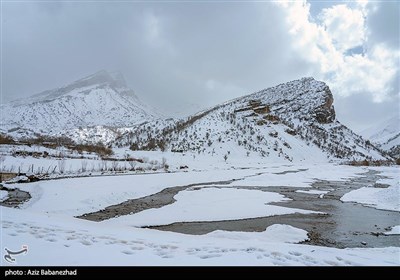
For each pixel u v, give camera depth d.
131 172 77.81
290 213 30.67
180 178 66.88
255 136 177.25
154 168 89.31
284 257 10.44
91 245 10.65
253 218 28.20
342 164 160.50
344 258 10.85
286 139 195.75
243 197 40.84
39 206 31.80
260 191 47.44
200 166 109.88
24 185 47.56
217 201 37.16
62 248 9.84
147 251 10.39
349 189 55.53
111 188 44.75
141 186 50.59
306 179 75.94
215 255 10.22
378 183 65.81
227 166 116.19
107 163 88.25
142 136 196.88
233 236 20.00
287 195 45.69
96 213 30.92
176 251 10.66
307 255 10.84
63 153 96.94
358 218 28.64
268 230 22.14
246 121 197.12
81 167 77.69
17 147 97.56
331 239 20.81
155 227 24.52
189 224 25.64
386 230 23.73
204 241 13.45
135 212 31.28
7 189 45.56
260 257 10.16
